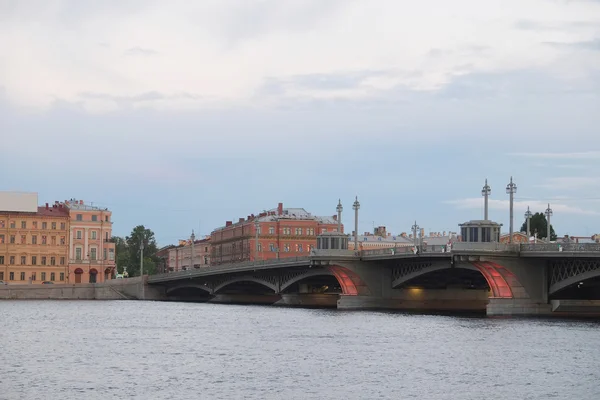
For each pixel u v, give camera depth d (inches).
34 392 2320.4
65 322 4835.1
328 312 5871.1
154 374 2637.8
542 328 4156.0
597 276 4808.1
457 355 3090.6
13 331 4146.2
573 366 2817.4
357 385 2447.1
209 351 3245.6
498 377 2593.5
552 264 5088.6
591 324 4419.3
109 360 2972.4
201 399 2235.5
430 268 5659.5
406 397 2278.5
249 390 2363.4
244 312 5979.3
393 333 3946.9
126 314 5708.7
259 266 7150.6
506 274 5137.8
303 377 2583.7
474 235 5255.9
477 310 6284.5
